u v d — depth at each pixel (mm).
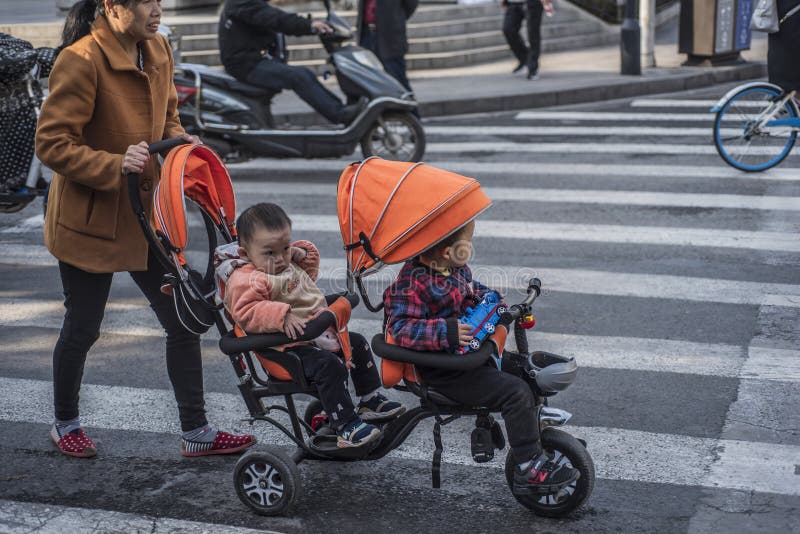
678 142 10914
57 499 4109
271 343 3713
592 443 4461
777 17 9203
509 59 17203
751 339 5621
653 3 15492
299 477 3857
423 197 3596
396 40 11734
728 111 9453
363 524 3859
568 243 7516
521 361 3822
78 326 4309
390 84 9641
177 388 4406
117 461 4457
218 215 4141
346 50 9758
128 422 4840
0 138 7055
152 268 4262
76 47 3957
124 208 4141
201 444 4449
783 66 9344
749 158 9539
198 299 3900
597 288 6539
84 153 3918
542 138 11398
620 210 8352
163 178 3762
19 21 16672
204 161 4008
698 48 15617
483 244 7547
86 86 3939
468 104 13273
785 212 8141
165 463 4430
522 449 3621
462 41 17062
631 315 6055
